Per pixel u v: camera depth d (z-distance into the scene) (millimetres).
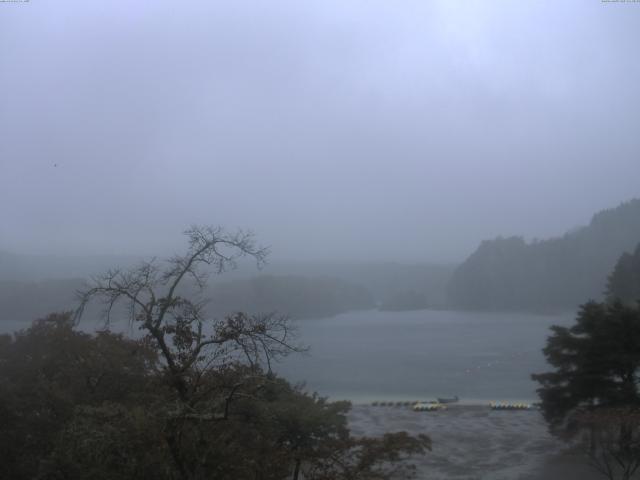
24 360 28953
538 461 37094
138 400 17281
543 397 38125
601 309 37625
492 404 60719
